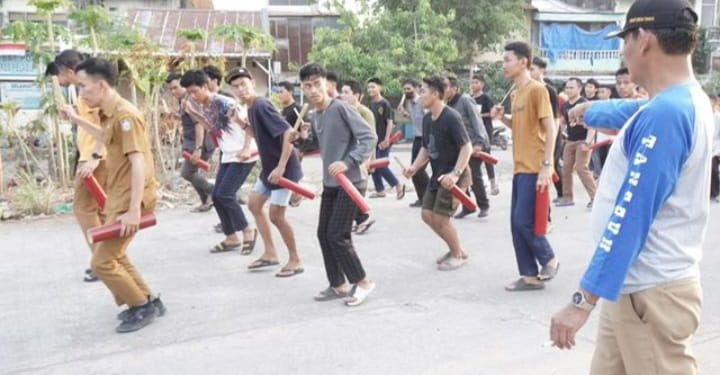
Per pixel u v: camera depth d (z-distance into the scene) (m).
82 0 17.56
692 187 1.90
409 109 8.61
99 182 4.87
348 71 17.25
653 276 1.93
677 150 1.80
